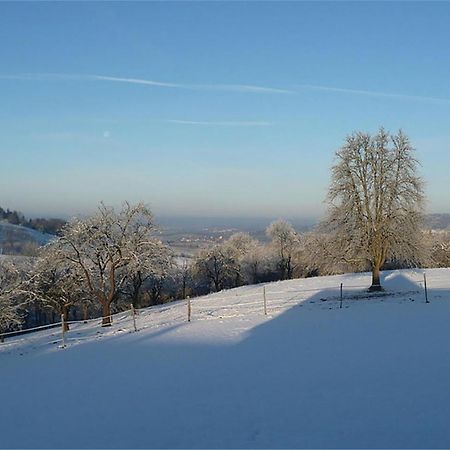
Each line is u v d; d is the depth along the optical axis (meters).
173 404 13.57
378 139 36.34
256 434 10.97
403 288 38.34
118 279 44.75
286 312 30.55
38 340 32.00
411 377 14.63
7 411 14.25
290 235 80.31
